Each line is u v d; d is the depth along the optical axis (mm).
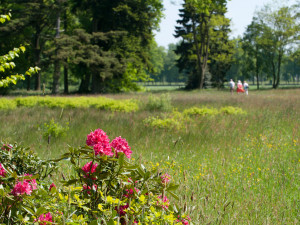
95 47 35156
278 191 5070
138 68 40375
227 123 12453
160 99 18016
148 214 2312
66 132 10227
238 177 5773
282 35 63000
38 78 49188
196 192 4273
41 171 3037
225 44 63875
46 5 34344
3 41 36250
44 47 47250
